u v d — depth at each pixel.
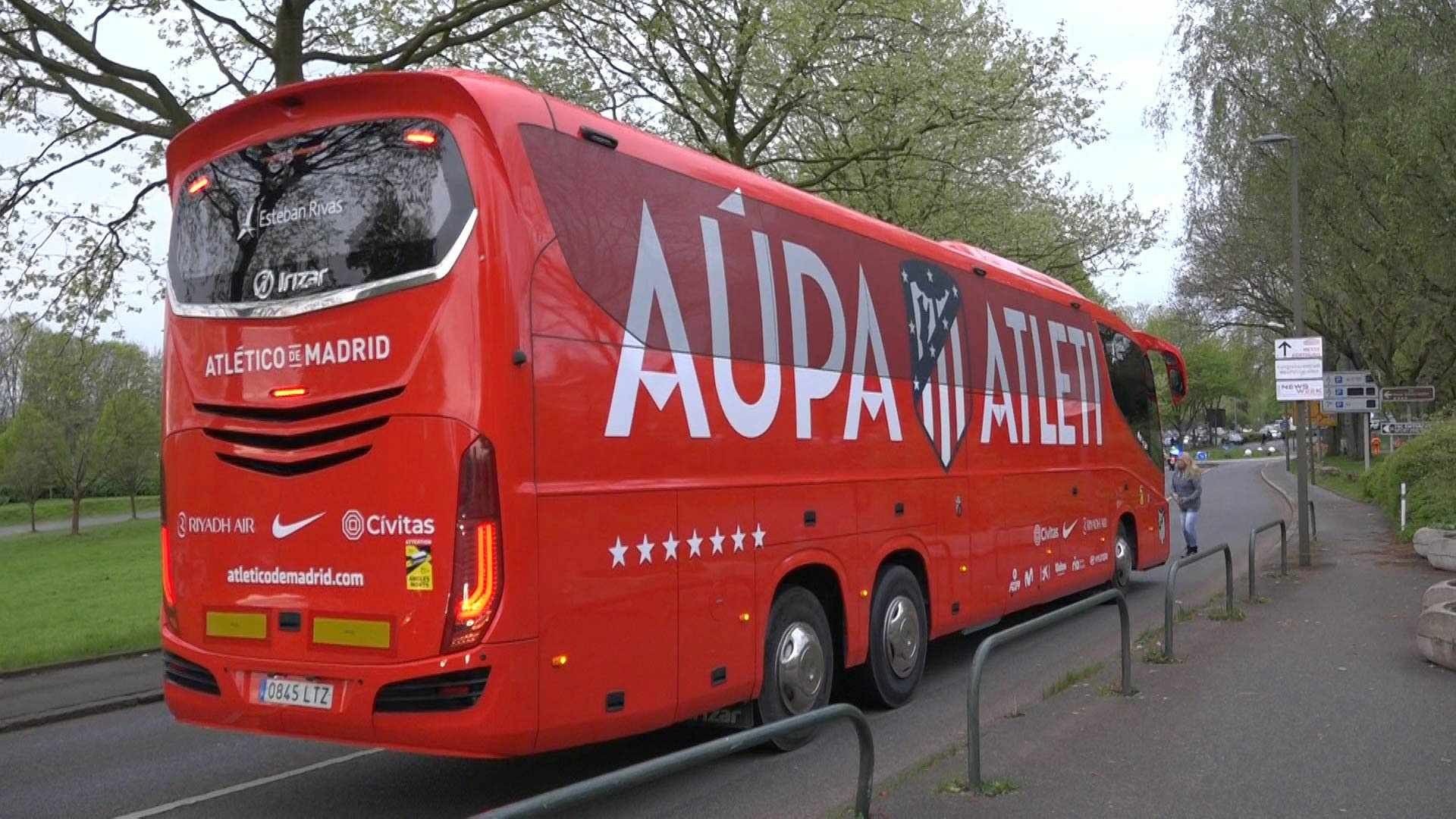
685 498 6.11
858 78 19.12
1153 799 5.88
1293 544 20.78
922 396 8.94
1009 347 10.73
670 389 6.09
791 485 7.09
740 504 6.58
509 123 5.38
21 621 17.59
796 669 7.12
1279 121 31.88
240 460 5.62
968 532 9.57
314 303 5.47
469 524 5.00
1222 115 32.78
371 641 5.17
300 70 14.16
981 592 9.80
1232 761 6.58
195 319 5.88
